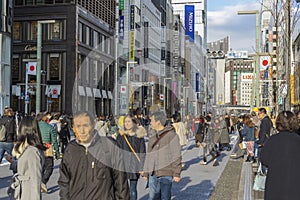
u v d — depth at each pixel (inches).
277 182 185.6
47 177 404.5
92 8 1929.1
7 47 1512.1
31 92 1380.4
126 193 174.2
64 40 1796.3
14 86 1854.1
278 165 187.6
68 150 171.0
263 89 1584.6
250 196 372.2
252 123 669.9
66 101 1772.9
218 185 460.1
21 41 1860.2
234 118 1660.9
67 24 1797.5
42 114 418.3
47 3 1830.7
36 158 210.8
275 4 684.1
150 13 2321.6
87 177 167.9
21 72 1861.5
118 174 173.3
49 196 392.5
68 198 168.9
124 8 2138.3
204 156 668.7
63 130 720.3
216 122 753.0
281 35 761.0
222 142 880.9
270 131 497.7
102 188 168.2
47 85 1790.1
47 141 402.9
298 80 1583.4
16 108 1828.2
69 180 170.9
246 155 788.0
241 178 491.2
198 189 437.4
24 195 207.9
